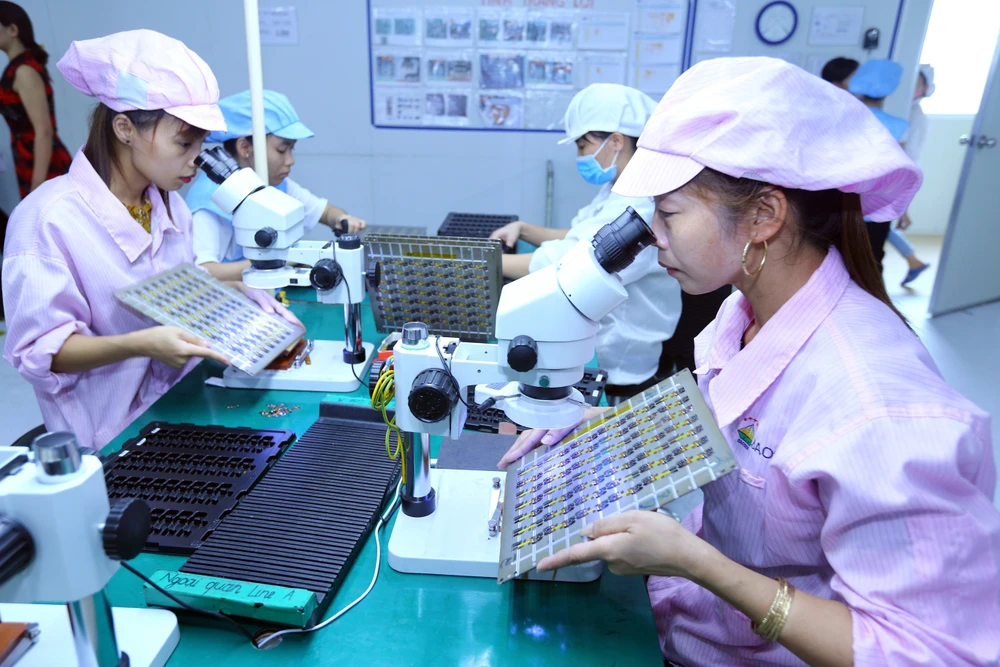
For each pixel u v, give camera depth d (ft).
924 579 2.12
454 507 3.38
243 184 4.46
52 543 1.99
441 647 2.70
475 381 2.96
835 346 2.56
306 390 4.70
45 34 11.39
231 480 3.50
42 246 4.14
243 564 2.93
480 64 11.38
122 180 4.49
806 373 2.62
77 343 4.12
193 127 4.13
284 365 4.80
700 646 3.28
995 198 12.80
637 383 5.99
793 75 2.39
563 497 2.90
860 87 10.78
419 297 5.27
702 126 2.43
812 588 2.81
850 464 2.24
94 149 4.32
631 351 5.96
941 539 2.12
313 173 12.25
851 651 2.19
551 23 11.09
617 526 2.49
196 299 4.47
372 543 3.26
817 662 2.29
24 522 1.96
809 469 2.36
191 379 4.83
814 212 2.60
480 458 3.87
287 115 6.44
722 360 3.30
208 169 4.45
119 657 2.43
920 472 2.14
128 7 11.23
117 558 2.11
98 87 3.92
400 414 3.05
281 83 11.62
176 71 3.92
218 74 11.67
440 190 12.28
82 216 4.32
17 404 9.44
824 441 2.35
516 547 2.75
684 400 2.96
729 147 2.36
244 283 4.86
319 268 4.48
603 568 3.13
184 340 3.96
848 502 2.23
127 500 2.13
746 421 2.89
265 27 11.23
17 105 10.23
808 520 2.63
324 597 2.82
